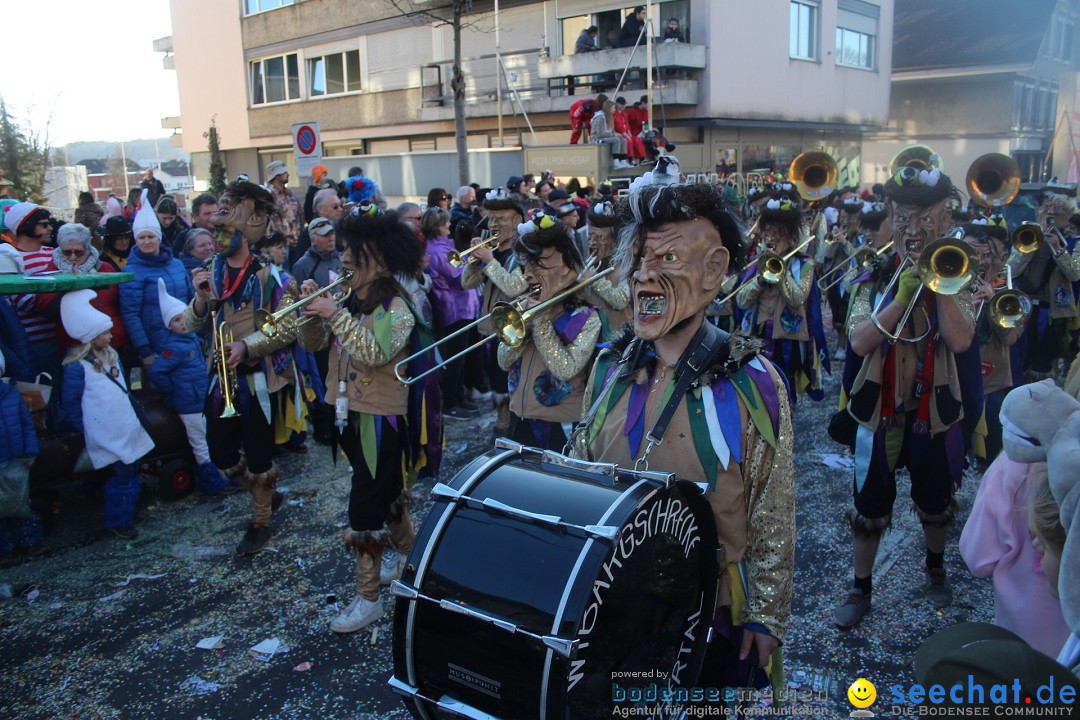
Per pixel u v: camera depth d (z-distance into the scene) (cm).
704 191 218
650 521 200
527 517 200
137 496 497
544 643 182
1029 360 677
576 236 718
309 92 2462
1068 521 167
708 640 226
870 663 356
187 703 340
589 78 1880
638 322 221
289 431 477
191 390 539
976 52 2247
